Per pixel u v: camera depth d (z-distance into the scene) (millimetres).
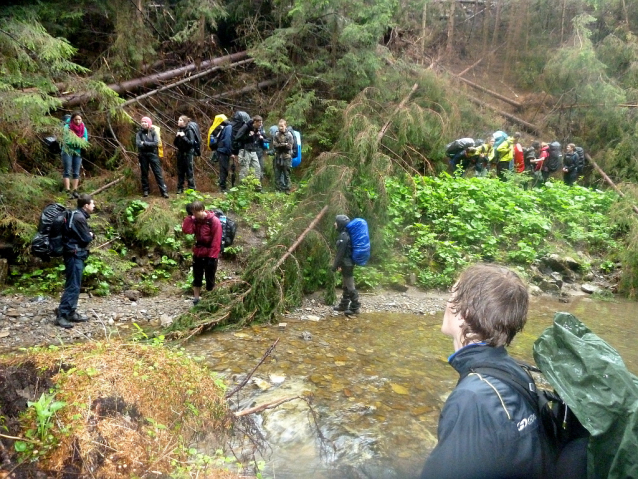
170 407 2223
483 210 10875
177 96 14312
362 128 9531
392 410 4426
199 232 7219
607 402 1488
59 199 9258
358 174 9109
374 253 9164
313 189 8891
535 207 11820
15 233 7773
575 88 17688
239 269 8883
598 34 20000
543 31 20797
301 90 14055
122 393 2115
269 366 5305
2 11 9547
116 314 6984
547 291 9297
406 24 18016
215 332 6441
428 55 20062
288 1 14953
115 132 12133
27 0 11352
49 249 6242
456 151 13328
